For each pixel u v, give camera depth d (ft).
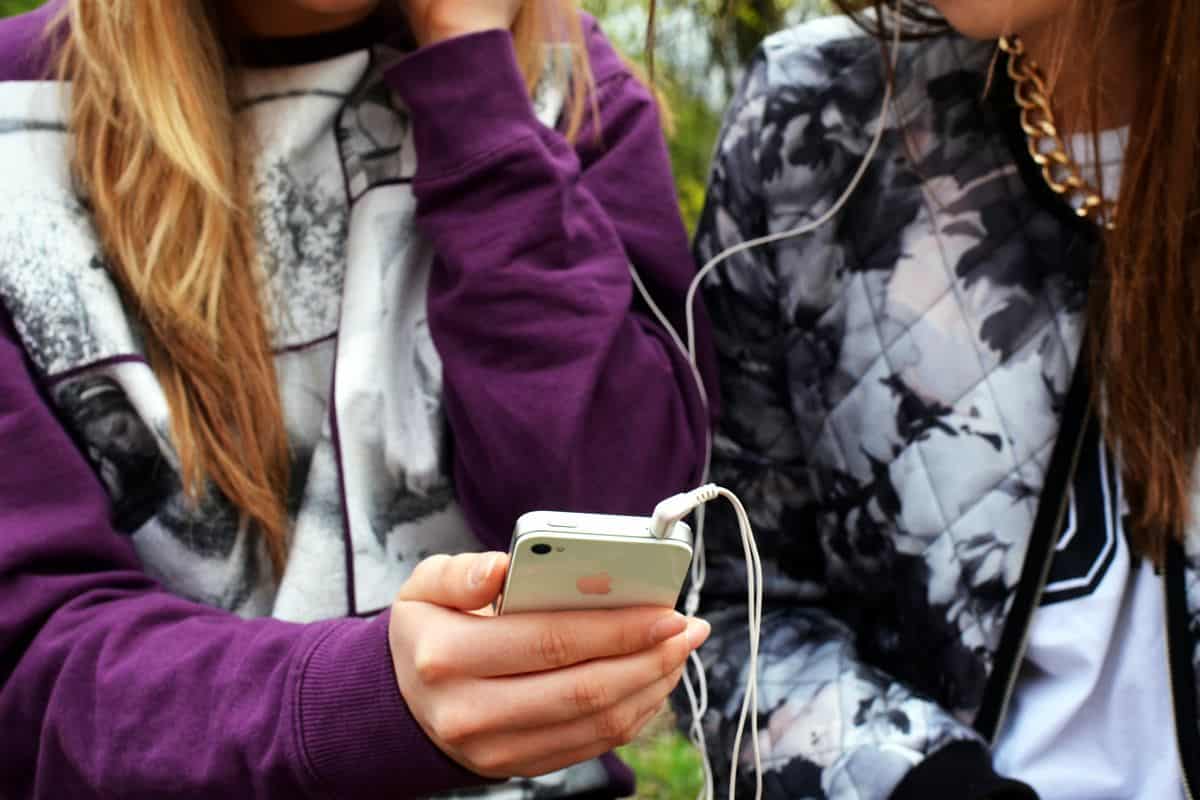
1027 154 3.81
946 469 3.81
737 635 4.16
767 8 5.99
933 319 3.86
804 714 3.79
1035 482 3.74
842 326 4.05
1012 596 3.72
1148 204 3.54
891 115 4.01
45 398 3.49
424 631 2.56
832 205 4.08
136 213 3.53
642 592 2.49
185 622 3.16
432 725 2.62
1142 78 3.64
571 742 2.60
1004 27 3.43
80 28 3.58
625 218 4.00
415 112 3.72
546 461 3.42
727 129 4.34
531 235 3.58
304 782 2.77
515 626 2.49
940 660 3.84
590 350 3.49
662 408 3.71
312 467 3.65
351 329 3.66
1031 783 3.67
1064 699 3.67
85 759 3.02
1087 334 3.72
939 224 3.90
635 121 4.16
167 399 3.50
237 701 2.91
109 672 3.05
